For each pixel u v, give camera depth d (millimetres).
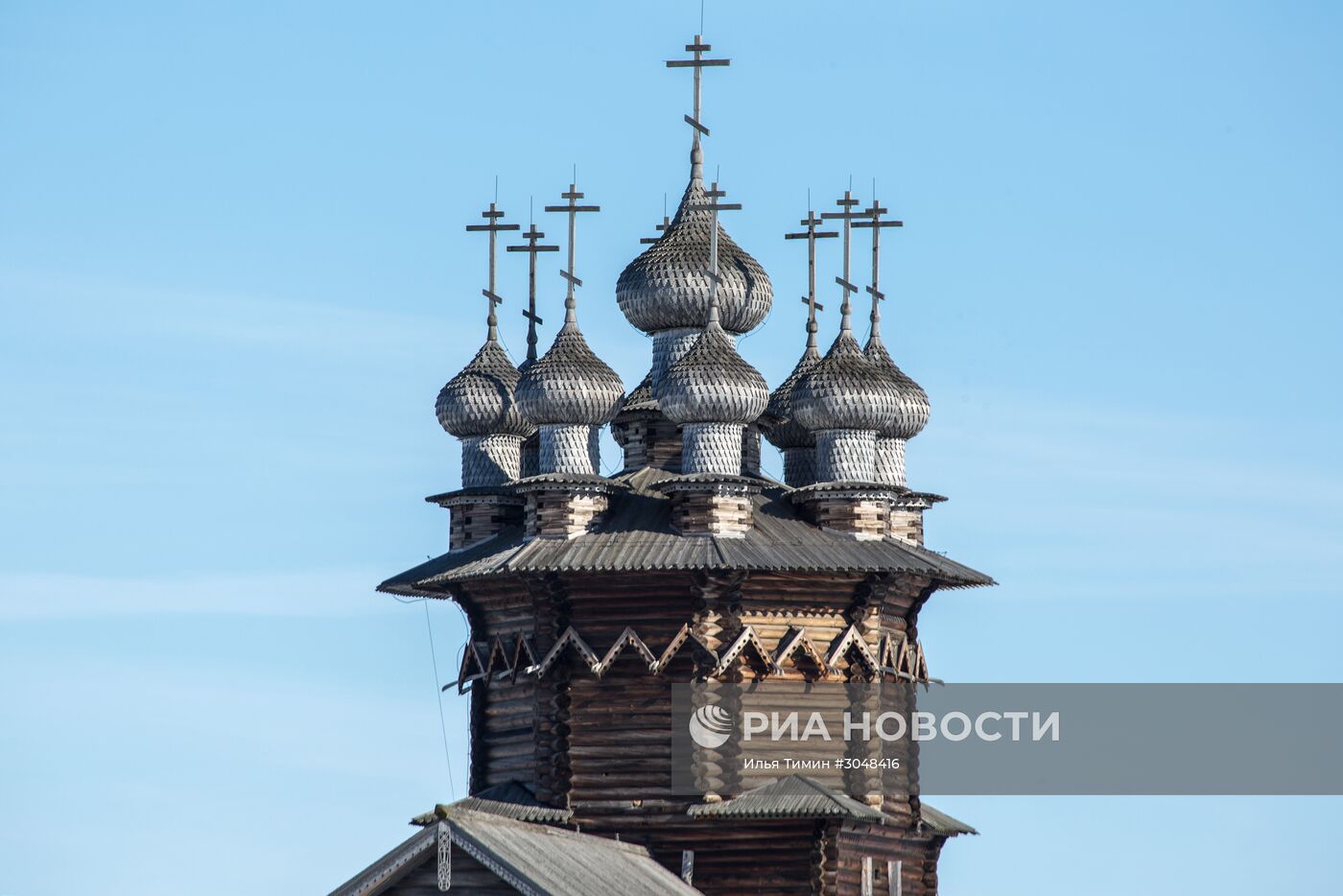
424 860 181250
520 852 182875
